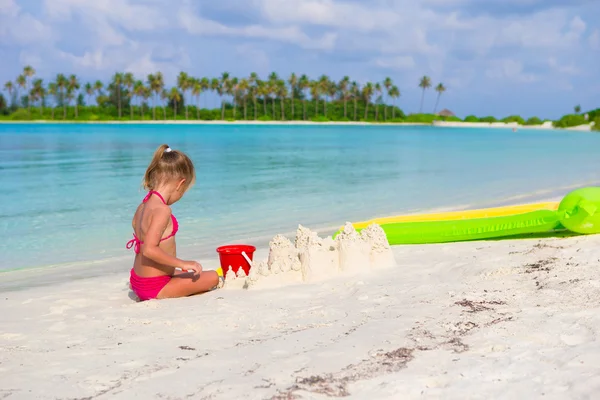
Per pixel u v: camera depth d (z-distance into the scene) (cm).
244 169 1828
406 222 752
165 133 5519
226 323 371
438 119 13000
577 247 561
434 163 2122
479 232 690
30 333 368
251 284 490
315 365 277
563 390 239
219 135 5100
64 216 990
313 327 351
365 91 12731
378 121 13050
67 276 627
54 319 415
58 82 10794
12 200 1158
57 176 1595
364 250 521
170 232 478
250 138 4481
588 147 3359
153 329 363
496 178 1608
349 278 495
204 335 347
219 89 11788
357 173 1720
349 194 1261
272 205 1106
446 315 358
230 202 1141
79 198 1190
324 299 430
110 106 11575
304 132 6347
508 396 236
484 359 280
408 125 12275
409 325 339
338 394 242
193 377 269
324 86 12225
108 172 1716
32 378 278
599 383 239
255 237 828
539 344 300
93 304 482
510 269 477
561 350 286
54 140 3856
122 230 883
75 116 11200
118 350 321
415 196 1240
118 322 382
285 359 288
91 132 5650
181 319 381
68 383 270
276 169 1836
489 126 11731
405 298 411
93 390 260
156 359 303
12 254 736
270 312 394
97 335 355
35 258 717
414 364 276
